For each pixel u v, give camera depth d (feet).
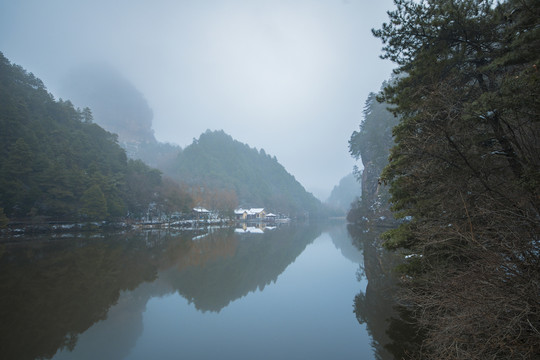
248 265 58.65
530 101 16.47
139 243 97.45
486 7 22.86
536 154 18.47
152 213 225.76
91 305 33.58
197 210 290.56
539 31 17.75
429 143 20.89
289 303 34.63
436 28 24.35
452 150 20.83
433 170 21.99
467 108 19.40
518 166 20.90
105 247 85.30
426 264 22.22
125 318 29.53
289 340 24.31
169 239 114.01
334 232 153.17
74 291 38.88
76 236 123.44
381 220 139.23
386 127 142.00
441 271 18.33
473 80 26.08
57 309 32.07
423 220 23.12
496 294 13.29
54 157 183.73
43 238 113.39
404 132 24.06
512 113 18.33
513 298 12.53
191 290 40.42
